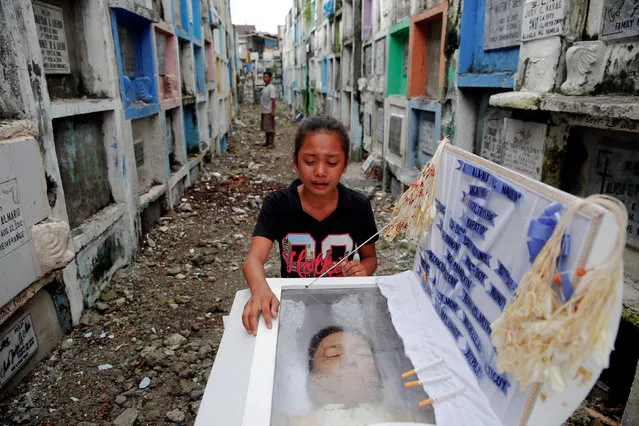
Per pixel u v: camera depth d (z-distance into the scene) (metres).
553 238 0.57
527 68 2.56
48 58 2.85
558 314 0.56
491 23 3.24
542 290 0.58
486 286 0.77
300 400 0.80
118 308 2.95
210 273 3.61
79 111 2.83
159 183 4.93
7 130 2.03
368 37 7.56
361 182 6.53
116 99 3.46
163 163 4.90
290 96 23.86
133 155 3.85
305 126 1.34
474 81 3.41
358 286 1.17
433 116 4.67
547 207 0.61
